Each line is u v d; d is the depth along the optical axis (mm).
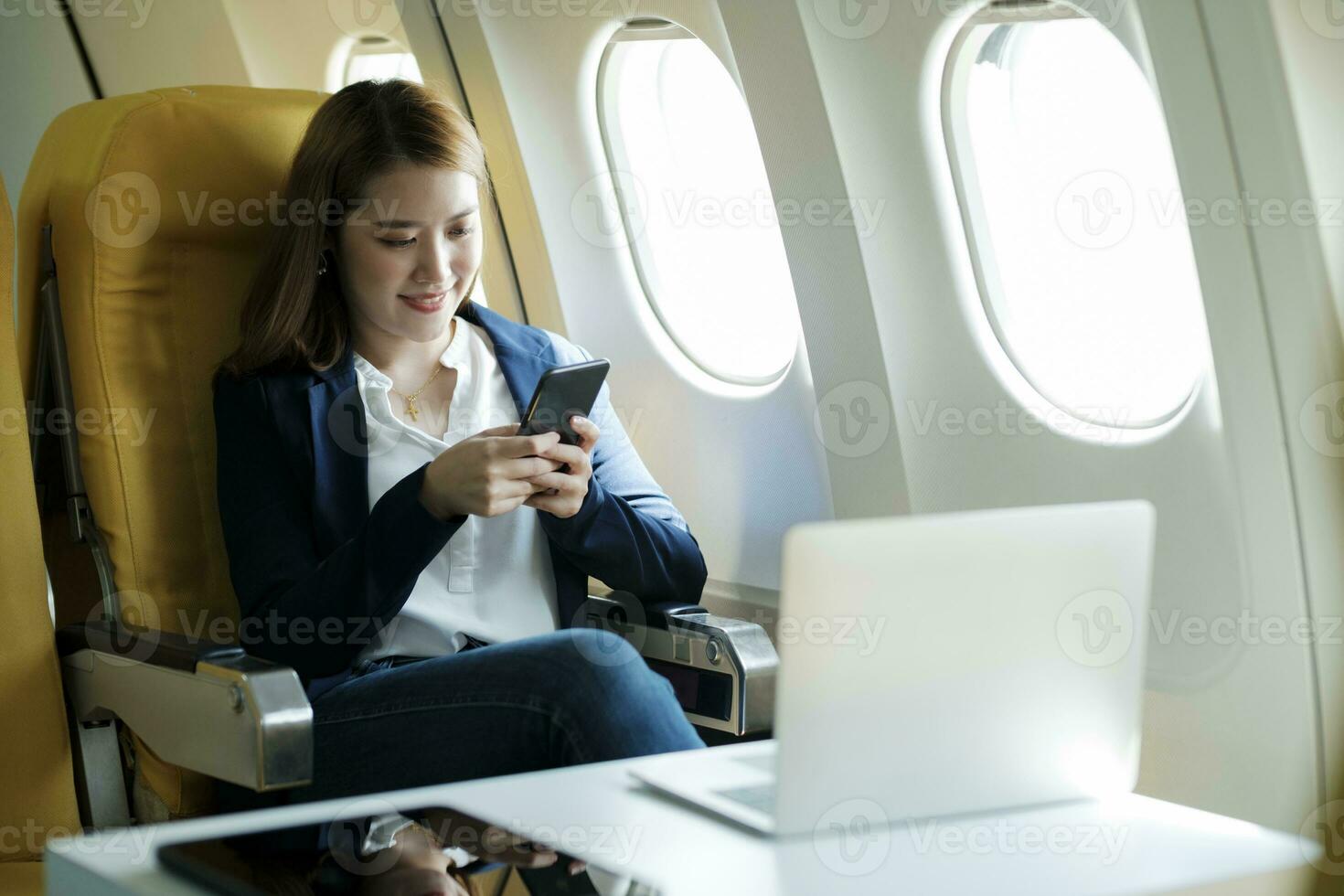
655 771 1282
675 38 2289
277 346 1805
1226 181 1634
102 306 1786
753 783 1241
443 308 1818
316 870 1023
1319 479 1646
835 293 2127
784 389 2320
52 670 1658
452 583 1803
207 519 1859
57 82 3191
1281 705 1727
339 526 1759
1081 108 1982
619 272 2516
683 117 2451
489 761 1557
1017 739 1151
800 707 1048
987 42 1971
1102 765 1207
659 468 2539
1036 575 1114
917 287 2090
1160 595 1894
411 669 1628
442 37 2504
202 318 1886
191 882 1000
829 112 2021
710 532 2477
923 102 1982
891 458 2150
